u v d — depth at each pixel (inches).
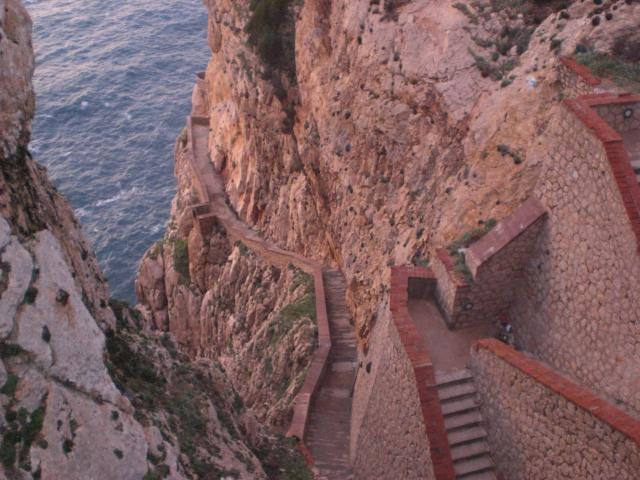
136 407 605.0
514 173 739.4
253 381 1282.0
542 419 573.6
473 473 638.5
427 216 890.1
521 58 870.4
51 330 474.9
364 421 844.0
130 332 744.3
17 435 434.6
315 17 1315.2
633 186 555.2
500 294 720.3
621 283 562.9
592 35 749.9
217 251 1793.8
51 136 3196.4
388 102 1051.9
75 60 3897.6
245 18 1742.1
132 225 2669.8
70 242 659.4
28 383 451.5
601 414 509.0
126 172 2972.4
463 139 885.8
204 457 642.2
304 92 1425.9
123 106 3444.9
